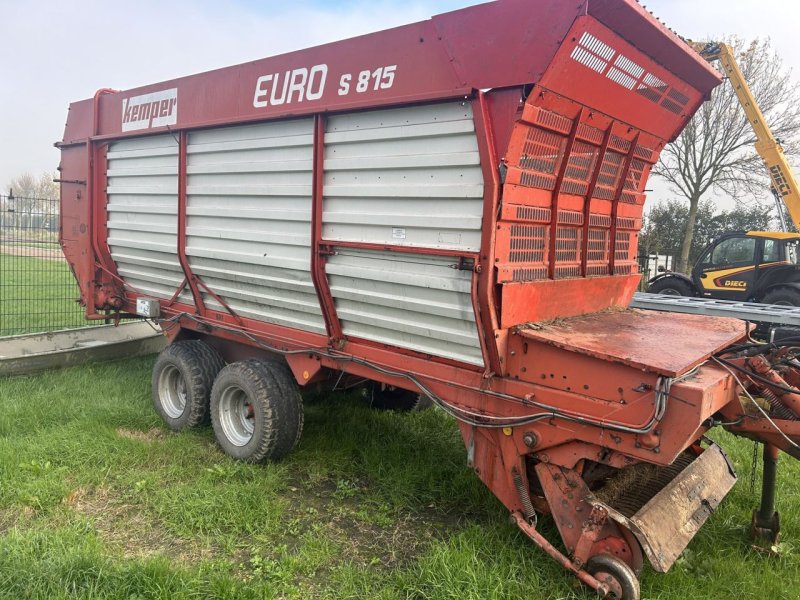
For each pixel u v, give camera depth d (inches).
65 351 277.1
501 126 120.3
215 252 190.1
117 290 254.5
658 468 151.3
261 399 177.9
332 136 150.2
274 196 169.3
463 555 131.4
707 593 128.0
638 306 387.2
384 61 139.1
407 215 136.9
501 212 122.0
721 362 129.6
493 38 120.0
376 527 154.3
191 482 172.4
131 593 119.0
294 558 134.4
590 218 154.4
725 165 780.0
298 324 179.2
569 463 124.6
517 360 130.8
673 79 149.5
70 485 165.8
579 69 122.3
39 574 119.6
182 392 219.8
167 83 203.3
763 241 495.5
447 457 196.4
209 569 129.3
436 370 144.0
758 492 177.3
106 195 240.8
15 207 355.3
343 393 249.3
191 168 194.5
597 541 121.8
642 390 112.2
